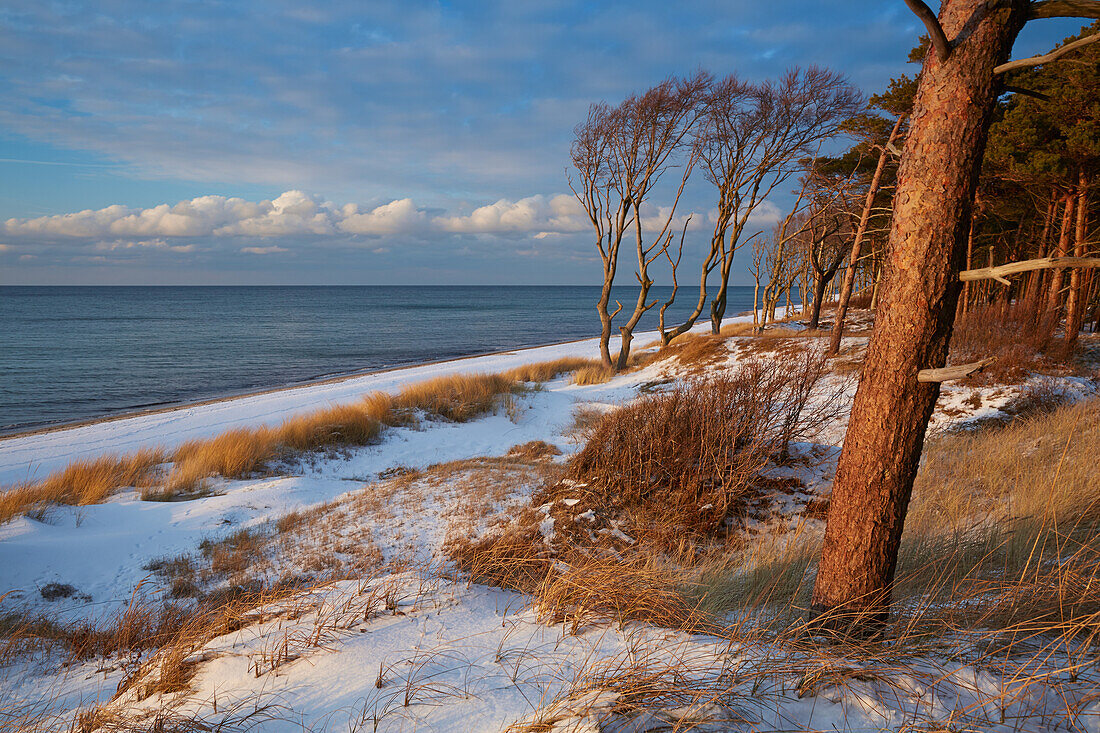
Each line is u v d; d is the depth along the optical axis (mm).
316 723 2268
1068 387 11562
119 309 113438
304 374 35094
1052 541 3953
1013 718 1959
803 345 19422
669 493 6543
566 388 22812
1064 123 14766
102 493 10500
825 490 6367
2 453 15969
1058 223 20859
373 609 3527
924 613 3004
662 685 2250
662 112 24578
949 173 2562
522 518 6820
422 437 14938
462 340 59625
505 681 2488
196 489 11062
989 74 2486
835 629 2842
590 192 26281
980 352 13734
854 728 1960
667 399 7812
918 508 5426
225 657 3059
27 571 6410
